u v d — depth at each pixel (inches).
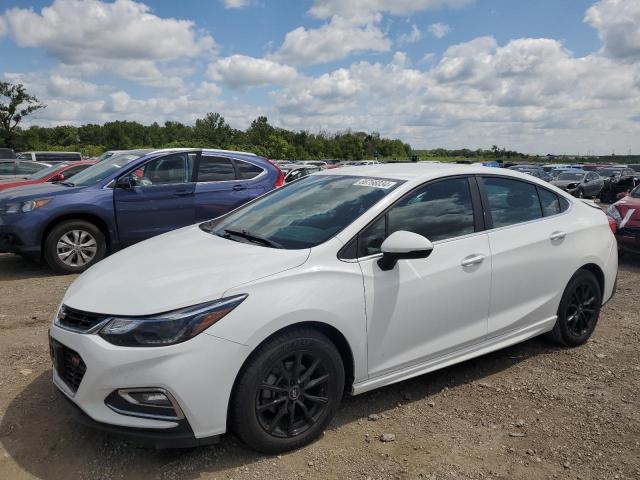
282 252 129.3
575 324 189.0
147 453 122.4
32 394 149.6
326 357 125.2
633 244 336.8
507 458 123.9
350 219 138.8
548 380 165.3
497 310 160.9
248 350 113.7
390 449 126.2
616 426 138.7
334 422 137.9
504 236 162.9
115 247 315.3
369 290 131.6
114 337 109.7
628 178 912.9
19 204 288.0
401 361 140.6
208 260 129.0
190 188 329.1
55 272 302.5
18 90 2474.2
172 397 108.5
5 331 200.5
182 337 109.3
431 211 150.6
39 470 116.3
